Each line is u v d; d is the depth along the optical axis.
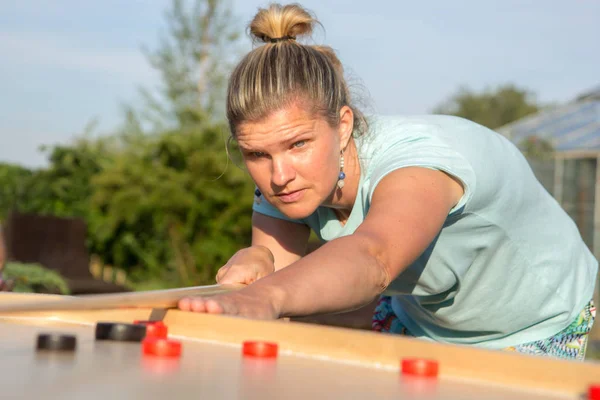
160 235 15.83
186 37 21.69
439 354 1.30
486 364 1.25
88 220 16.41
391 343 1.34
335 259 1.98
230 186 14.80
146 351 1.32
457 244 3.01
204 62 21.89
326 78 2.68
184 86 21.33
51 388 1.02
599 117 21.31
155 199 14.58
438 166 2.51
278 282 1.86
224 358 1.35
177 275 15.29
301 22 2.80
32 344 1.41
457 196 2.59
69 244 13.95
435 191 2.41
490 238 3.04
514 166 3.05
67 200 17.05
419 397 1.10
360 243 2.08
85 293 12.69
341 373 1.26
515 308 3.33
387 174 2.51
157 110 20.58
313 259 1.98
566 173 20.66
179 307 1.68
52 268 13.41
